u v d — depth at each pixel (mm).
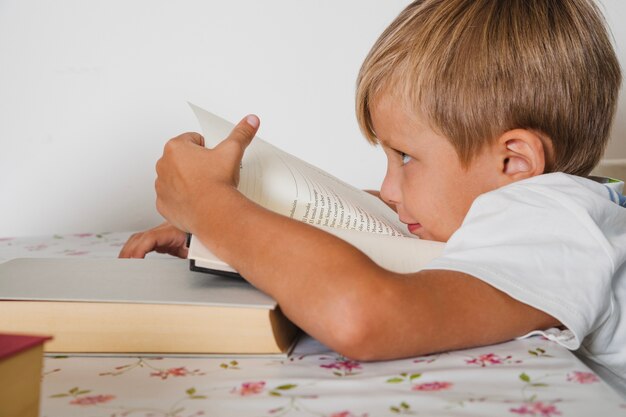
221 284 690
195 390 532
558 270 651
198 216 695
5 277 709
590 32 837
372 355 587
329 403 502
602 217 701
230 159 738
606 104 866
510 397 511
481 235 673
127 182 2062
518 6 811
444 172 828
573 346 641
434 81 800
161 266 792
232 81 2053
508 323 634
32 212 2062
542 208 687
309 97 2066
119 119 2041
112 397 517
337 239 620
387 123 853
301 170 876
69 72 2018
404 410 488
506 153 810
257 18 2031
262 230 641
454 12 812
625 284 736
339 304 576
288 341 661
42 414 481
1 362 356
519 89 789
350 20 2037
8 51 2002
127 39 2020
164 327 618
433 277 623
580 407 490
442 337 602
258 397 516
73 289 654
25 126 2031
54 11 1998
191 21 2025
